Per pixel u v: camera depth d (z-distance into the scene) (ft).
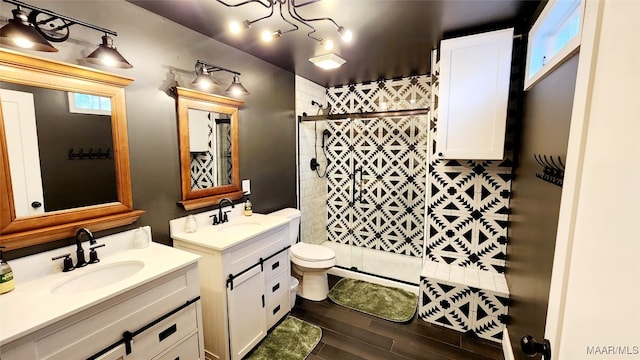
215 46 6.99
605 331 1.53
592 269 1.73
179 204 6.33
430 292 7.47
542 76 4.59
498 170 7.33
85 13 4.64
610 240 1.55
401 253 11.39
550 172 3.86
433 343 6.80
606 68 1.69
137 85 5.42
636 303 1.29
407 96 10.55
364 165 11.73
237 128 7.70
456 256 8.05
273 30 6.46
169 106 6.02
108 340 3.79
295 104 10.27
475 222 7.72
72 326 3.43
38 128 4.20
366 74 10.07
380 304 8.45
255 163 8.53
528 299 4.89
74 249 4.66
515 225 6.42
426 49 7.64
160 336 4.47
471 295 6.98
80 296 3.66
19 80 3.94
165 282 4.50
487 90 6.55
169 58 5.96
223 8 5.49
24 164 4.08
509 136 7.03
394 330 7.29
